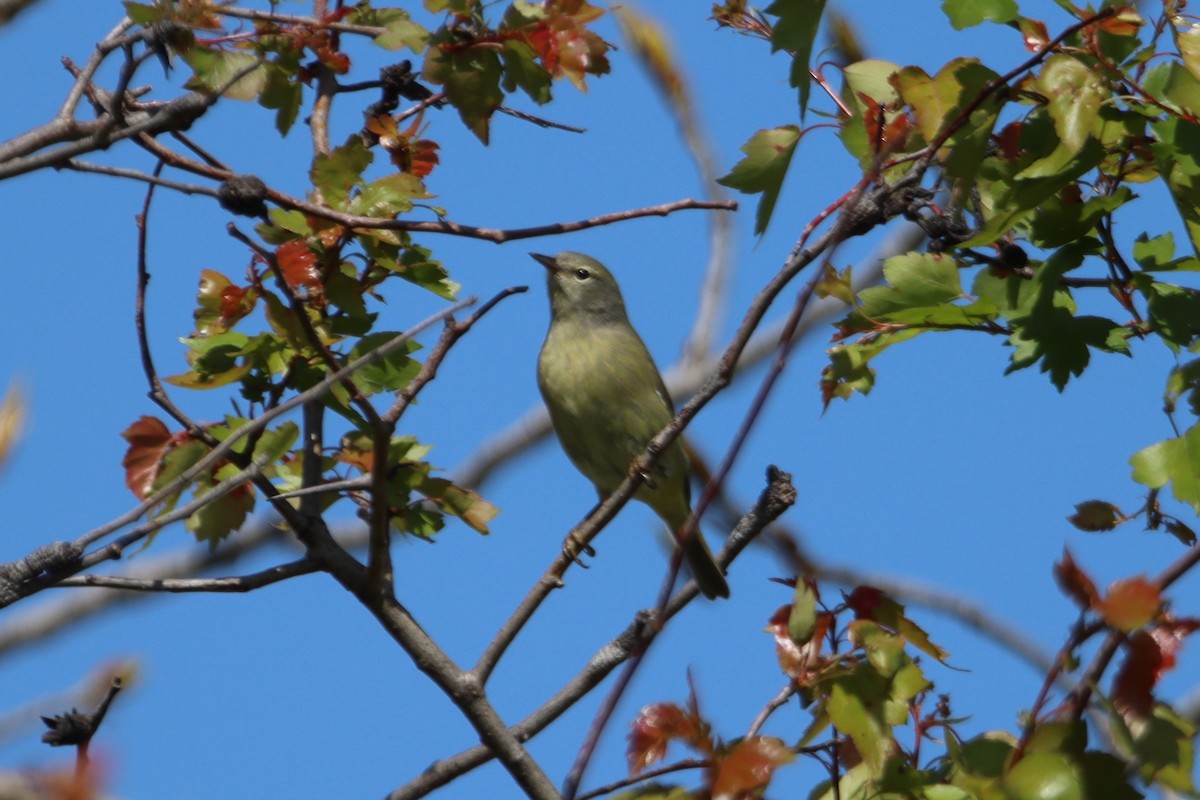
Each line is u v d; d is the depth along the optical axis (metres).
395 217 9.38
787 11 8.95
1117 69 8.66
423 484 9.73
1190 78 8.70
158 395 9.25
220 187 8.34
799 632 8.21
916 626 8.35
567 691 9.22
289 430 9.55
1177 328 9.41
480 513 9.71
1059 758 7.48
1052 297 9.66
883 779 7.85
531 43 9.15
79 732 7.17
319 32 10.05
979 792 7.60
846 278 9.95
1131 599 7.40
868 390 9.88
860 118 9.52
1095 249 9.67
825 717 8.15
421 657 9.09
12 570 8.00
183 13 9.31
